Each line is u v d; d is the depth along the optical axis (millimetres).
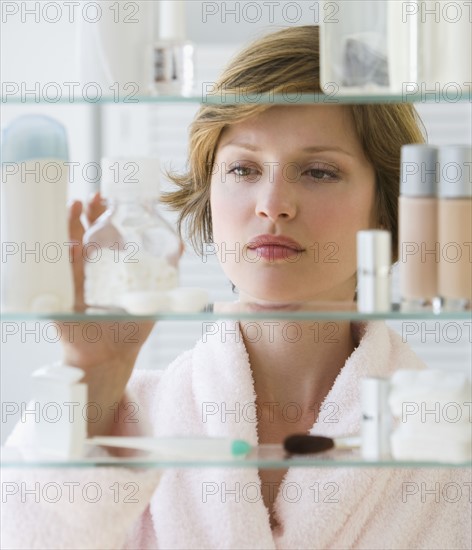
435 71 1368
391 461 1335
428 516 1584
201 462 1349
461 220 1337
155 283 1347
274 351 1604
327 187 1499
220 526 1561
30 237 1339
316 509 1556
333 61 1360
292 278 1499
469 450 1326
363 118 1503
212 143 1551
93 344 1472
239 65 1524
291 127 1487
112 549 1486
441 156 1349
